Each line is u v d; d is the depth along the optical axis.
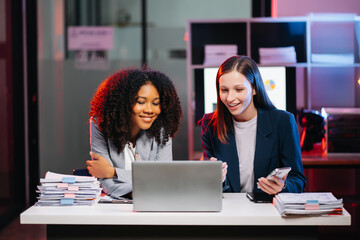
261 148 2.84
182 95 6.32
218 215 2.32
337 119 4.60
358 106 5.00
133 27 6.36
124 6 6.35
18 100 6.06
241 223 2.32
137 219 2.34
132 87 2.69
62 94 6.38
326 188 4.82
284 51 4.83
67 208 2.49
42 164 6.36
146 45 6.36
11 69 5.89
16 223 5.43
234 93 2.71
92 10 6.35
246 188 2.92
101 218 2.35
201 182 2.37
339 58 4.82
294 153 2.79
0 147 5.46
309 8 5.09
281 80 4.82
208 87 4.90
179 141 6.27
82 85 6.38
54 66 6.36
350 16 4.85
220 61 4.84
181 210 2.38
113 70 6.38
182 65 6.34
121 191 2.65
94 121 2.82
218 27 5.19
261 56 4.83
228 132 2.88
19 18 6.05
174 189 2.37
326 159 4.38
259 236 2.39
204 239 2.39
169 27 6.34
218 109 2.87
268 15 5.83
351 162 4.30
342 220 2.32
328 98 5.12
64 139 6.39
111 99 2.72
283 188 2.60
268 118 2.84
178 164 2.36
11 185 5.84
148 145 2.83
